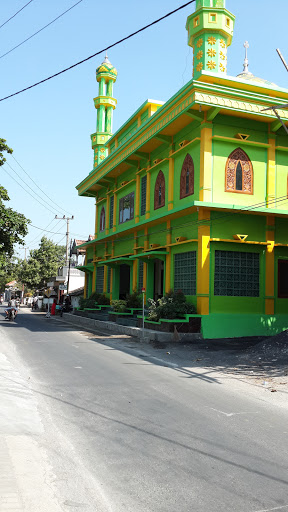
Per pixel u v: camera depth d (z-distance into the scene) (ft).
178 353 44.62
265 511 12.90
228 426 20.98
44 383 30.07
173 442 18.71
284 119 57.41
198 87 52.08
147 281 73.77
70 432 19.97
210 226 55.67
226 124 57.06
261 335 57.21
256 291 58.08
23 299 248.11
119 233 84.07
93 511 12.73
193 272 58.03
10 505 12.53
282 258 59.67
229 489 14.32
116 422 21.49
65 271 149.28
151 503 13.29
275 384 30.53
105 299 94.27
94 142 114.01
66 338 57.77
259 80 68.74
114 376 32.65
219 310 55.77
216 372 34.94
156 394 27.25
